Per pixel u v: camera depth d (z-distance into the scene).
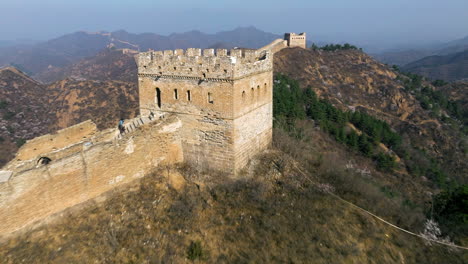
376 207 24.34
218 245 18.77
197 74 23.27
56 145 23.98
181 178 23.94
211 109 23.44
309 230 20.44
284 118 47.19
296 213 21.95
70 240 17.81
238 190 23.16
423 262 20.19
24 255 16.48
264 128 28.75
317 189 25.36
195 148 25.08
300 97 66.44
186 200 21.80
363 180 29.39
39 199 17.94
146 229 19.42
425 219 24.83
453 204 25.41
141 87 26.03
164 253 17.86
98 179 20.67
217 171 24.52
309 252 18.64
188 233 19.38
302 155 31.05
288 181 25.69
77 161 19.39
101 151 20.58
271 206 22.14
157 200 21.77
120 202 21.08
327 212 22.53
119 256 17.36
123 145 21.77
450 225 24.22
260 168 26.23
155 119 24.52
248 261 17.62
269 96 28.95
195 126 24.55
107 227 19.03
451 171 65.12
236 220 20.70
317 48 122.44
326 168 28.72
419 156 62.19
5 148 69.56
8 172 17.08
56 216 18.77
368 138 62.12
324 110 64.31
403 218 23.69
